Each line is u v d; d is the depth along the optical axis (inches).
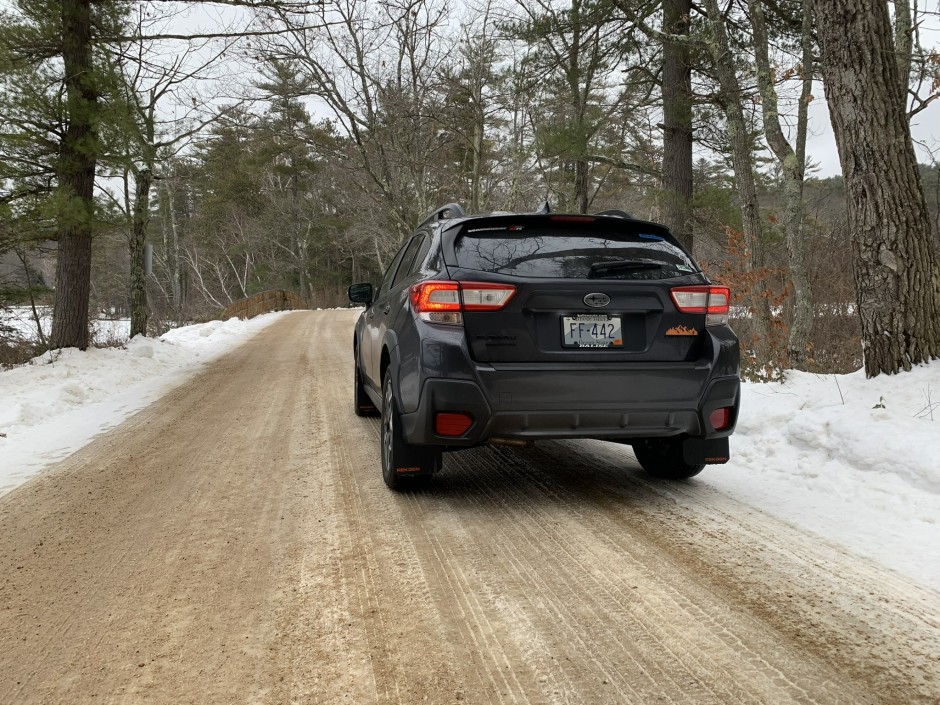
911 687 75.7
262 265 1972.2
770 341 325.4
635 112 572.1
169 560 122.7
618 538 125.5
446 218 162.1
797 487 153.5
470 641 88.8
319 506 151.6
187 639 92.5
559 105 551.8
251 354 567.2
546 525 133.8
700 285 140.6
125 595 108.2
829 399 183.8
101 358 450.0
